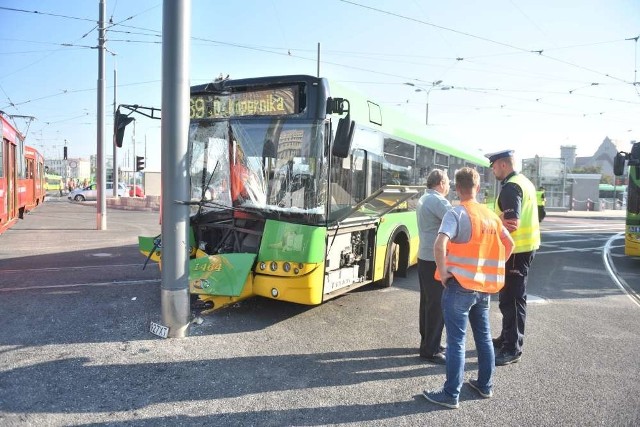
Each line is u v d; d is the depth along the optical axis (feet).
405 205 29.45
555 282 32.78
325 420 12.68
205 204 19.79
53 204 118.21
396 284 28.99
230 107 21.36
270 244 19.51
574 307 25.70
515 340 17.16
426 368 16.35
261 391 14.19
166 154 17.54
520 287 17.12
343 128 17.81
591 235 69.62
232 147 21.20
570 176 175.32
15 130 56.13
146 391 13.88
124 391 13.83
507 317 17.26
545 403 14.11
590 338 20.34
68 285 25.76
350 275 22.59
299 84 19.84
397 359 17.06
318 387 14.60
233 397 13.74
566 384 15.51
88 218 72.64
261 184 20.44
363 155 23.25
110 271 29.81
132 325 19.30
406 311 23.11
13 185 55.31
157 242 23.18
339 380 15.15
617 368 16.97
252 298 24.09
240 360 16.37
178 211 17.83
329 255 20.53
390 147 26.63
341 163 20.93
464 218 13.50
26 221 65.77
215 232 22.66
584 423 12.99
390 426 12.51
